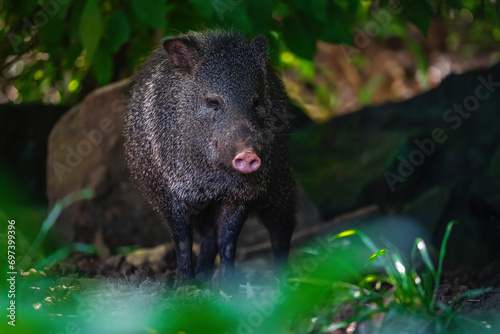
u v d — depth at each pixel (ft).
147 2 31.42
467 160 40.83
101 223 38.04
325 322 21.86
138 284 29.25
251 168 25.63
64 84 45.65
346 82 67.77
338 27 35.78
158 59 30.37
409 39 58.75
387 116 43.06
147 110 29.48
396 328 21.22
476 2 40.60
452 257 33.88
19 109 42.45
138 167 30.37
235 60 27.66
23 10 36.42
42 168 42.57
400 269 23.75
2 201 39.78
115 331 21.56
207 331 21.67
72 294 25.40
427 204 35.42
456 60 67.31
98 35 31.94
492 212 35.22
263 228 38.27
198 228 30.89
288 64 46.96
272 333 21.97
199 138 27.73
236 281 28.35
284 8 36.50
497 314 22.43
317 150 42.96
